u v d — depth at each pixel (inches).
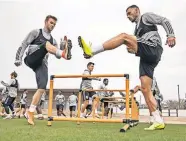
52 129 138.8
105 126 185.6
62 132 121.3
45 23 201.5
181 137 111.8
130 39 159.2
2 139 93.6
